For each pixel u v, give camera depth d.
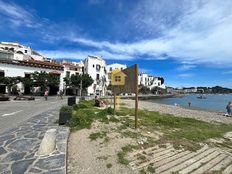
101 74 75.62
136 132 9.13
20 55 52.53
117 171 5.19
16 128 9.19
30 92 47.12
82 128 9.27
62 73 57.41
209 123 14.96
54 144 6.26
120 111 16.31
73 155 6.13
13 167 5.04
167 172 5.38
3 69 45.09
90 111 13.76
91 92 70.81
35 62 51.62
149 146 7.30
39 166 5.11
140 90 111.38
